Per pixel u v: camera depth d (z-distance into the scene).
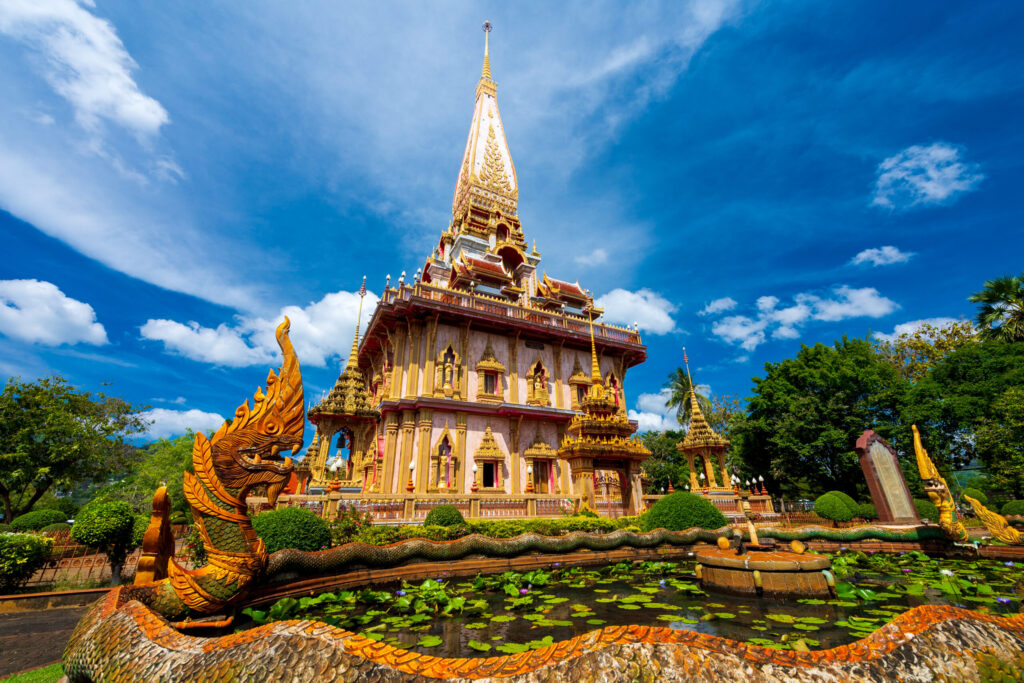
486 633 5.55
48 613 8.10
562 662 2.40
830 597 7.49
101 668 3.01
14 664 5.54
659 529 12.18
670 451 42.09
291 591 7.14
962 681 2.29
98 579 11.95
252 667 2.42
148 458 28.83
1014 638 2.67
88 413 22.72
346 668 2.39
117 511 11.22
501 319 23.86
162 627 3.24
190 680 2.48
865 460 16.19
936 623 2.68
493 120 39.22
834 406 28.05
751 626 5.83
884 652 2.46
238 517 5.52
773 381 32.00
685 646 2.41
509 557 10.26
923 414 25.16
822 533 12.94
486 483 23.42
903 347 34.97
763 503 22.86
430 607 6.81
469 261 28.31
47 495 23.94
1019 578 8.80
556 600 7.30
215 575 5.18
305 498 12.49
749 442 32.97
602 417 15.92
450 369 23.03
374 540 10.20
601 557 11.12
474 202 34.12
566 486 23.59
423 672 2.40
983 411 23.69
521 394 24.58
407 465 20.55
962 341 31.66
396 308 22.28
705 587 8.32
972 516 21.33
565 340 26.47
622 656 2.34
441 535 10.87
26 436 19.47
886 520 15.34
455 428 21.97
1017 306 25.95
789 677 2.22
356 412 20.70
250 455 5.66
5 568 9.25
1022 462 20.45
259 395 5.89
